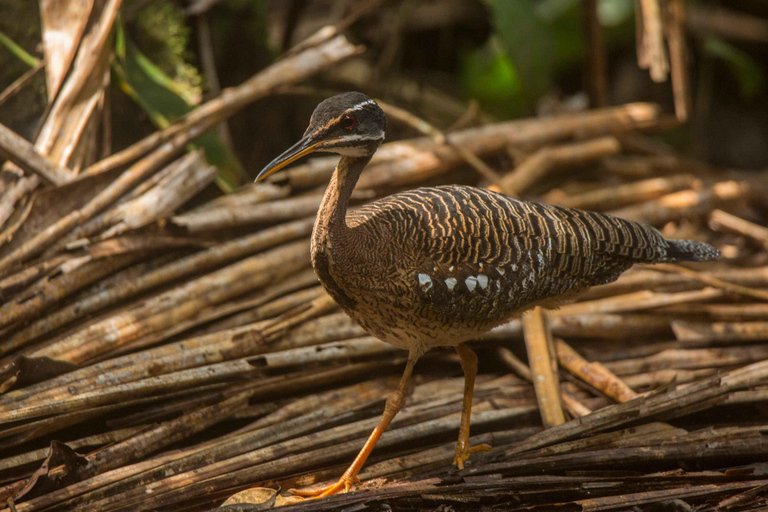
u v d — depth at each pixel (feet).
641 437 25.21
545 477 23.08
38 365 24.35
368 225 23.13
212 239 31.81
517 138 40.98
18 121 34.94
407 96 56.34
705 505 22.34
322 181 35.50
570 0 58.03
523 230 24.16
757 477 23.63
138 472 22.79
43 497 21.45
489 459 24.53
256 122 43.68
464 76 59.00
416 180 37.17
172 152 33.30
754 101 64.75
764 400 27.14
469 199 24.49
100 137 34.27
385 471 24.34
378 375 29.37
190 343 27.27
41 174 30.81
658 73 38.78
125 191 31.76
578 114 43.98
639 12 41.78
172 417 25.50
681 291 33.91
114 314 28.12
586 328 31.48
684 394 26.50
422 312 23.25
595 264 25.75
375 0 39.68
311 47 38.17
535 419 27.78
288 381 27.40
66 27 34.04
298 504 21.18
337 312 30.37
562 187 41.42
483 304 23.71
